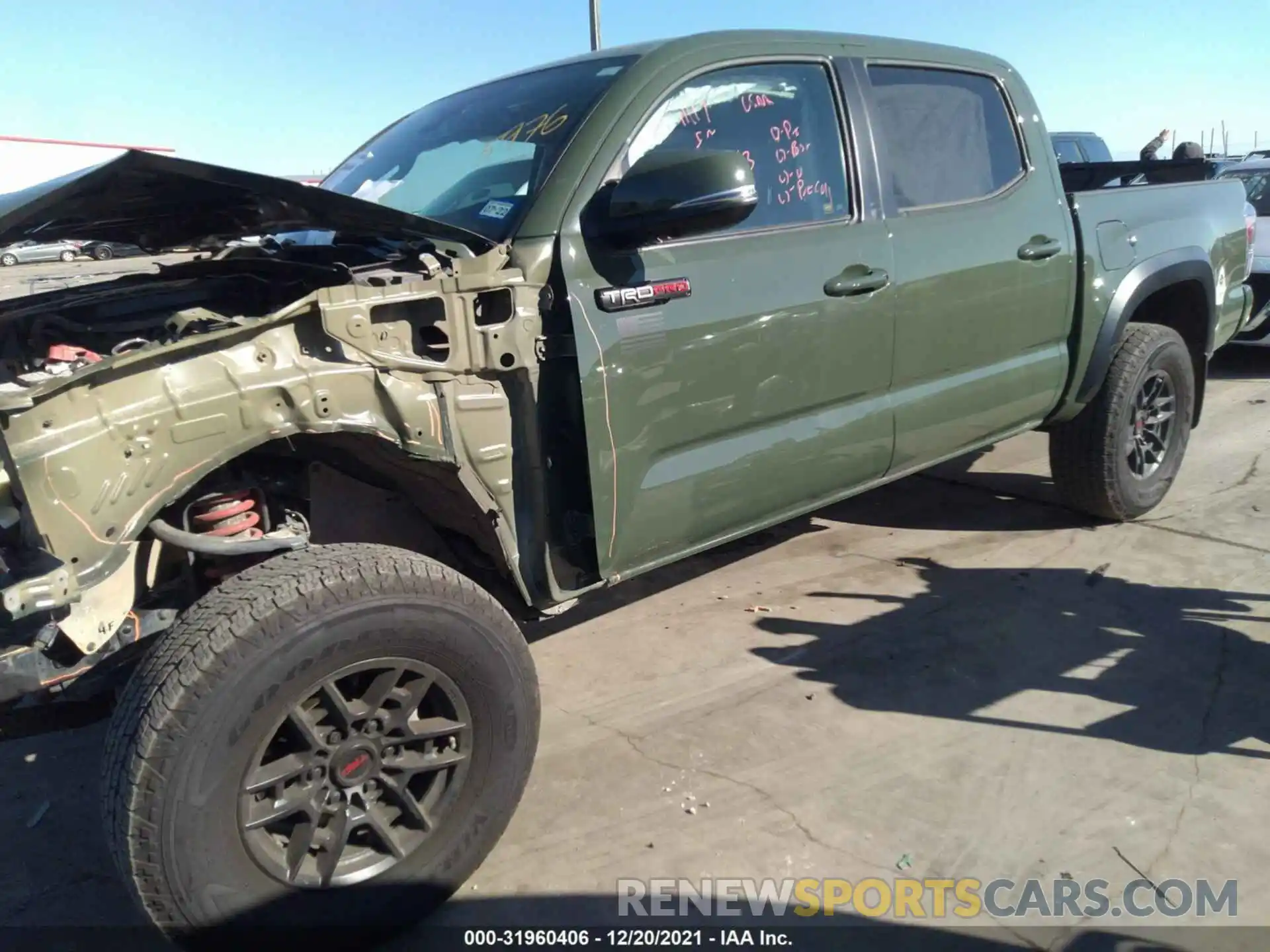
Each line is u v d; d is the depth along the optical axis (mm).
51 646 1806
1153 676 3127
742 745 2842
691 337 2637
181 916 1825
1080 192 3930
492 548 2510
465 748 2172
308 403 2039
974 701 3025
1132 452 4336
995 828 2447
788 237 2900
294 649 1854
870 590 3865
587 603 3865
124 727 1780
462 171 2854
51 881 2438
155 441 1853
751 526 3033
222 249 2832
